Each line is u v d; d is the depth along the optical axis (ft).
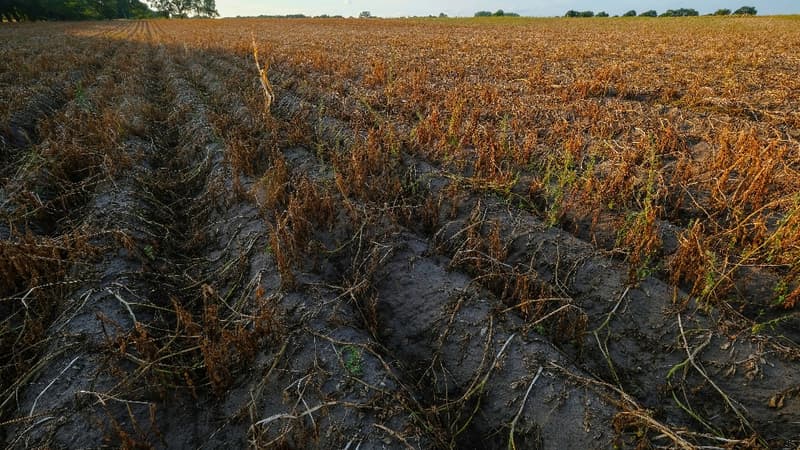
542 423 9.82
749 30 87.97
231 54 56.54
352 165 18.58
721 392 10.25
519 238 15.21
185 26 168.14
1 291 12.34
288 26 153.28
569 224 16.53
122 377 10.20
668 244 14.73
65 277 13.03
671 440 9.04
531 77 35.96
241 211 16.92
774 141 18.07
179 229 18.02
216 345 10.93
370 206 16.17
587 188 16.55
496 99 28.94
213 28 146.41
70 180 19.84
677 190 17.84
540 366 10.57
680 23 120.16
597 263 13.75
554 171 19.11
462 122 25.08
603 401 9.80
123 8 311.06
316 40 80.28
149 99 35.99
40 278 12.73
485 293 12.66
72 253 13.52
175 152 25.32
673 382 10.86
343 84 35.68
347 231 15.42
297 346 11.07
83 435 9.16
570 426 9.61
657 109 26.84
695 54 49.14
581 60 46.85
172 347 11.68
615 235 15.46
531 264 13.82
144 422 9.73
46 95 33.45
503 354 11.02
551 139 22.65
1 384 10.42
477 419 10.46
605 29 105.19
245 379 10.85
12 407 10.00
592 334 12.15
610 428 9.36
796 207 13.03
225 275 14.34
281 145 22.75
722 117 24.71
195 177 21.47
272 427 9.65
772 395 10.03
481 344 11.46
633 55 50.31
